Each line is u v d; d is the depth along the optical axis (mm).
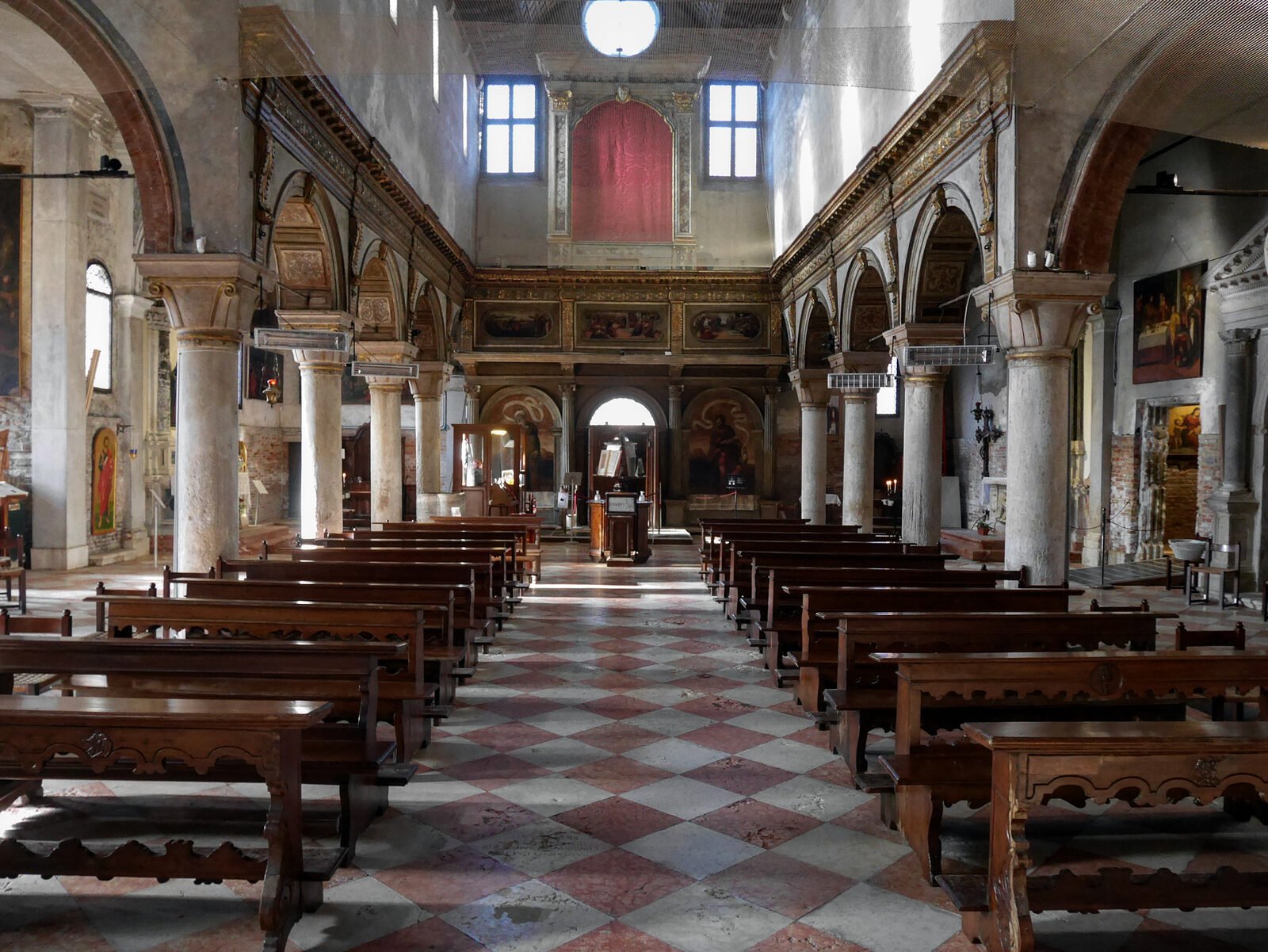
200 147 10266
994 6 10242
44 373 16984
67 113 16812
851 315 18844
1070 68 6684
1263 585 13859
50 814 5008
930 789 4883
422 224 19734
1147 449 17719
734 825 5734
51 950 4234
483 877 5008
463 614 9078
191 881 4895
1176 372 16719
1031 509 10711
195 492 10500
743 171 27641
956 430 26469
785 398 27672
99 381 18609
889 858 5289
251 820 4820
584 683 9273
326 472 15070
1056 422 10648
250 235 10891
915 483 15336
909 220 14977
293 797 4348
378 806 5812
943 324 15062
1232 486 15477
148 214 10297
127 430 19312
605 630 12219
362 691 5285
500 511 22922
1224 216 15539
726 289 26891
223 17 9594
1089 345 18953
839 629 6598
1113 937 4391
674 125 27078
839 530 16188
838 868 5156
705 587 16609
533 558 16406
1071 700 5820
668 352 26828
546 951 4285
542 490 27578
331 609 6578
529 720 7965
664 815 5887
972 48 10648
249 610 6574
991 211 11188
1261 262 14461
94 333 18484
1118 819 5754
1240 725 4109
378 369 17547
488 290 26656
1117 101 6359
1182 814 5840
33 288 16922
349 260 15234
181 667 5312
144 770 4129
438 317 23016
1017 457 10820
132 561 18672
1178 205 16484
